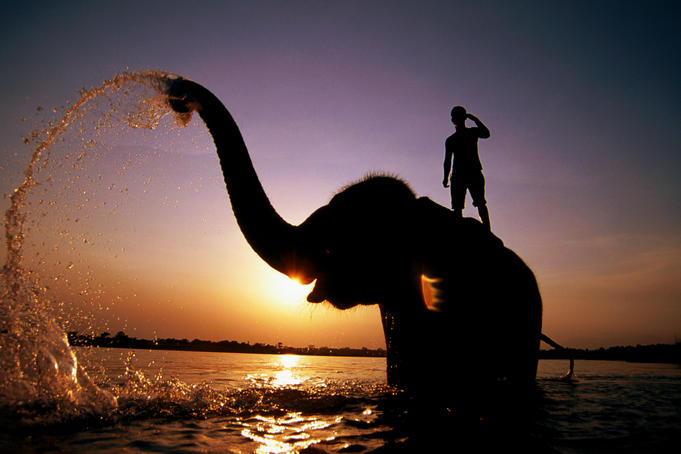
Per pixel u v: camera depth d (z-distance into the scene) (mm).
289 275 5027
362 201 5441
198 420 3615
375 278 5328
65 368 3965
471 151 7051
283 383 6547
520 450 2875
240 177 4695
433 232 5410
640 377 8258
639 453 2830
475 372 5117
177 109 4715
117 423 3396
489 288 5219
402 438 3117
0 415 3295
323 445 2930
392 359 5676
